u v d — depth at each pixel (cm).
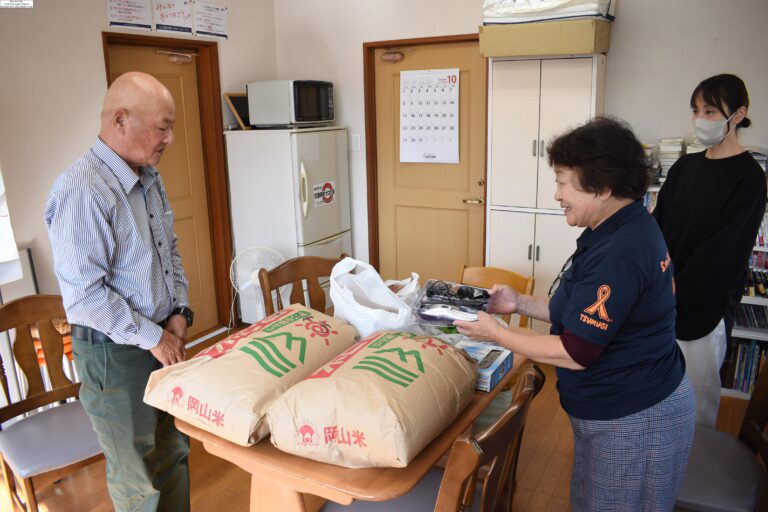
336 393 141
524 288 242
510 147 353
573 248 347
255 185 409
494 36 327
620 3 337
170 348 195
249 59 428
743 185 212
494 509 150
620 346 144
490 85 350
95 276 180
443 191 416
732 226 213
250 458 146
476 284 257
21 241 296
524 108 344
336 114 439
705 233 220
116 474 203
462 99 394
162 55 377
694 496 169
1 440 213
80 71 317
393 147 429
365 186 441
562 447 279
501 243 370
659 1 329
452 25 381
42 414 228
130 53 357
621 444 148
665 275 143
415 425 137
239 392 150
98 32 324
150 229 201
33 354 227
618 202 143
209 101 405
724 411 305
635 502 154
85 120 321
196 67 401
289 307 194
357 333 192
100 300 181
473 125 394
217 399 150
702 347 227
